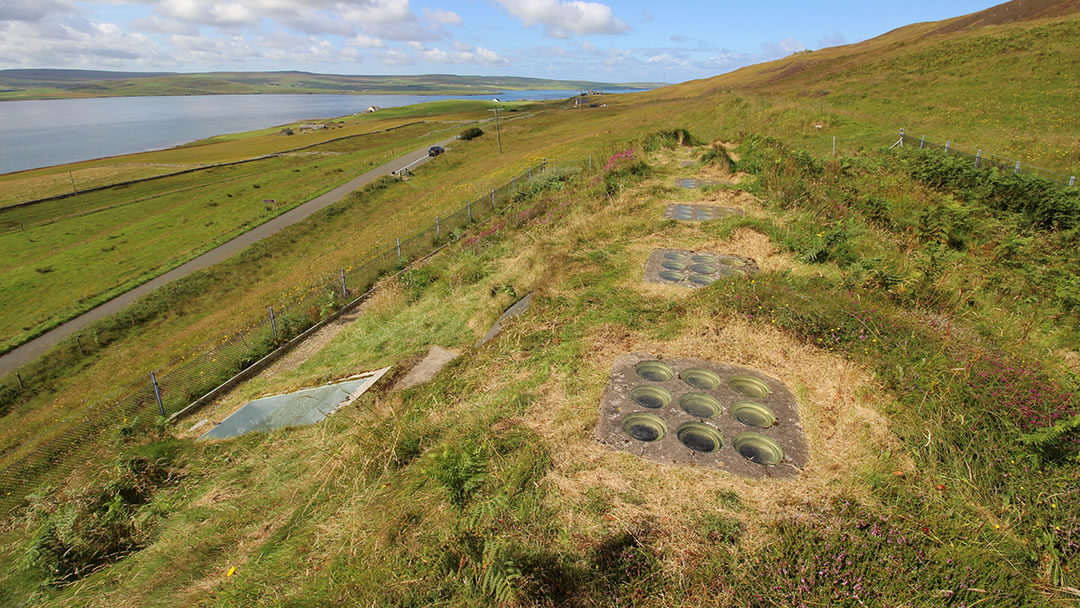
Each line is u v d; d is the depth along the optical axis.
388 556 3.42
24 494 8.16
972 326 5.88
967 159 13.13
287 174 55.25
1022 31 30.27
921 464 3.74
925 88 26.78
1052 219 9.12
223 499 5.32
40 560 4.73
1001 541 3.10
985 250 7.95
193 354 15.10
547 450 4.13
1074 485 3.41
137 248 34.00
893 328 5.22
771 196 10.74
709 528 3.31
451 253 13.45
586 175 17.02
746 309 5.95
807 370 4.97
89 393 16.02
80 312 24.44
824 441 4.11
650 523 3.39
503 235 12.77
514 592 2.91
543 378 5.28
